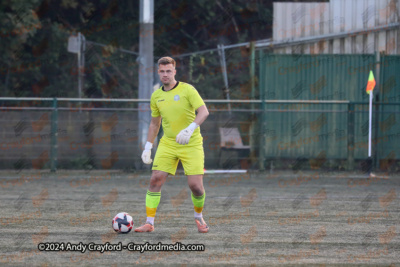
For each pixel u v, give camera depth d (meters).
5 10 63.41
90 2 74.81
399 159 52.84
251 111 51.72
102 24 74.00
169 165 22.98
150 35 52.91
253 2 82.00
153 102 23.23
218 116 52.84
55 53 69.56
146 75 52.84
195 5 78.12
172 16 77.75
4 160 50.56
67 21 75.50
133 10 75.81
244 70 76.94
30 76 70.56
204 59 77.00
